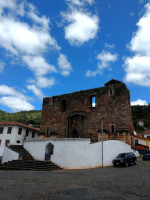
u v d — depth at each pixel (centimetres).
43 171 1434
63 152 1705
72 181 924
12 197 613
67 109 2911
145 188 751
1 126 3744
